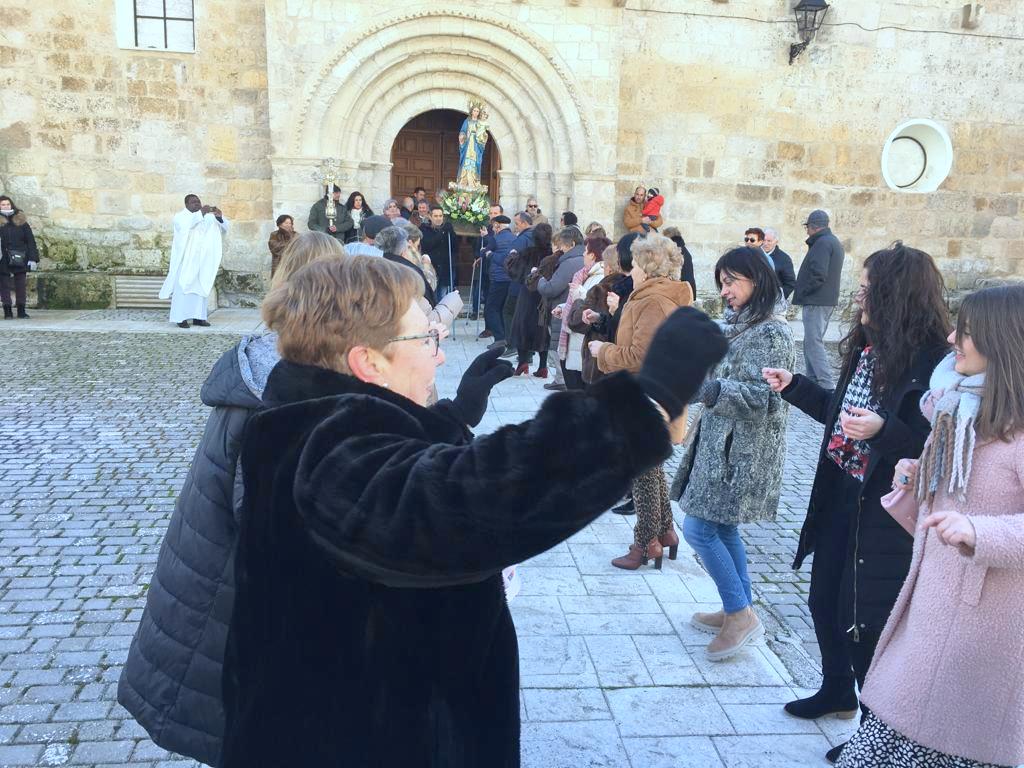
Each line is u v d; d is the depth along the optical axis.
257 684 1.31
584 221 13.28
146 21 13.11
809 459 6.96
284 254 2.53
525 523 1.02
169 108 13.23
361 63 12.62
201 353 10.05
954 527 1.78
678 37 13.74
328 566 1.27
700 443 3.37
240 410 1.73
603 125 13.09
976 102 14.65
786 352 3.21
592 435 1.00
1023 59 14.59
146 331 11.41
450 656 1.32
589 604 3.98
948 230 15.02
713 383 3.18
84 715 3.07
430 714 1.30
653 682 3.32
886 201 14.73
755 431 3.25
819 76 14.17
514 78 13.23
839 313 14.90
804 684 3.34
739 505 3.25
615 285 4.87
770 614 4.10
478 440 1.09
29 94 12.84
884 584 2.53
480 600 1.36
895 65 14.30
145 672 1.75
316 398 1.36
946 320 2.45
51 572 4.27
